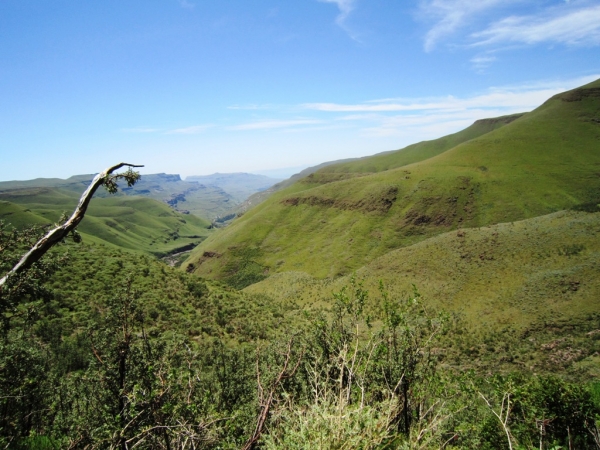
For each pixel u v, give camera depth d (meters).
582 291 39.59
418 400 5.92
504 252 54.91
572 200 118.81
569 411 6.51
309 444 3.62
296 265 122.75
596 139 156.25
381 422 3.98
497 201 122.69
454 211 121.81
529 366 28.92
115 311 5.73
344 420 3.82
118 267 40.28
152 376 5.29
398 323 6.34
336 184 156.62
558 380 6.95
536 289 43.34
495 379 7.55
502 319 39.81
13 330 10.52
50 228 4.85
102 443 4.76
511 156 150.38
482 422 6.84
